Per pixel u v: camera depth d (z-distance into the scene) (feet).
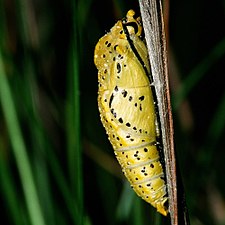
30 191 0.57
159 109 0.46
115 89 0.48
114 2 0.56
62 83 0.69
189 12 0.72
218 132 0.63
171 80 0.64
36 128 0.60
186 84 0.61
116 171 0.66
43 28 0.68
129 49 0.48
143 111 0.48
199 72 0.61
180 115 0.66
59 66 0.69
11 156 0.65
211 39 0.72
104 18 0.67
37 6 0.68
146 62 0.48
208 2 0.72
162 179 0.48
